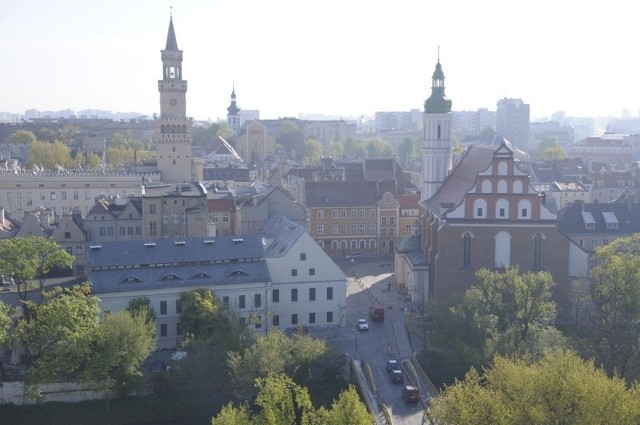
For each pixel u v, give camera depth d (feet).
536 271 443.32
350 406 236.02
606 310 343.67
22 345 344.90
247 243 426.92
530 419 220.84
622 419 213.25
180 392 342.03
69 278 426.10
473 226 440.86
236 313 384.27
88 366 323.78
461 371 331.98
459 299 374.43
